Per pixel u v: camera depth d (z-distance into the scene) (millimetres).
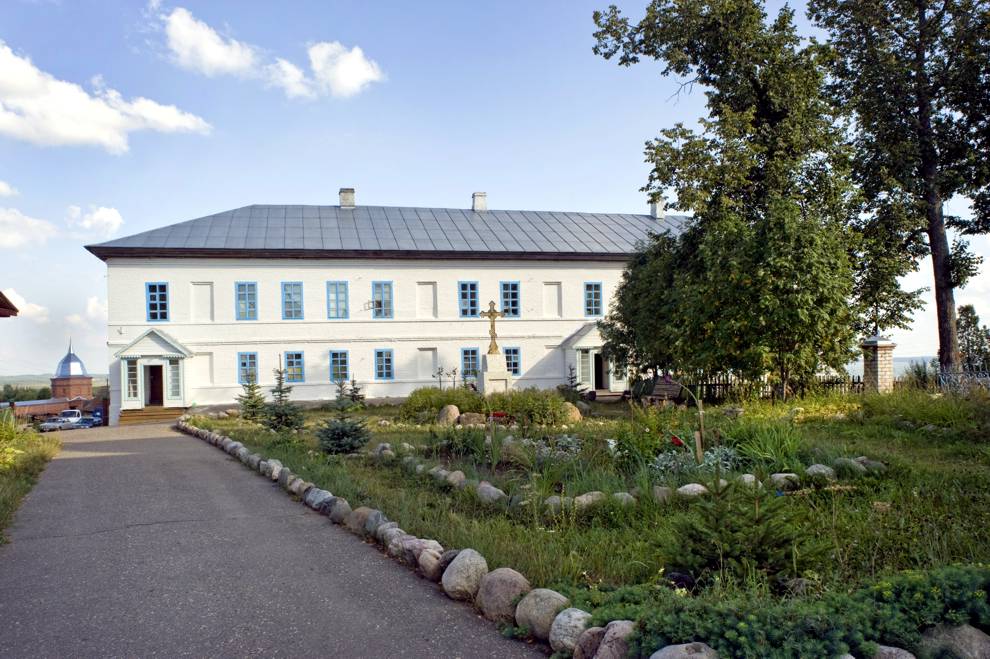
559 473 8477
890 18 23844
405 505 7352
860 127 24547
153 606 4945
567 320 36469
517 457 9805
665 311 21469
